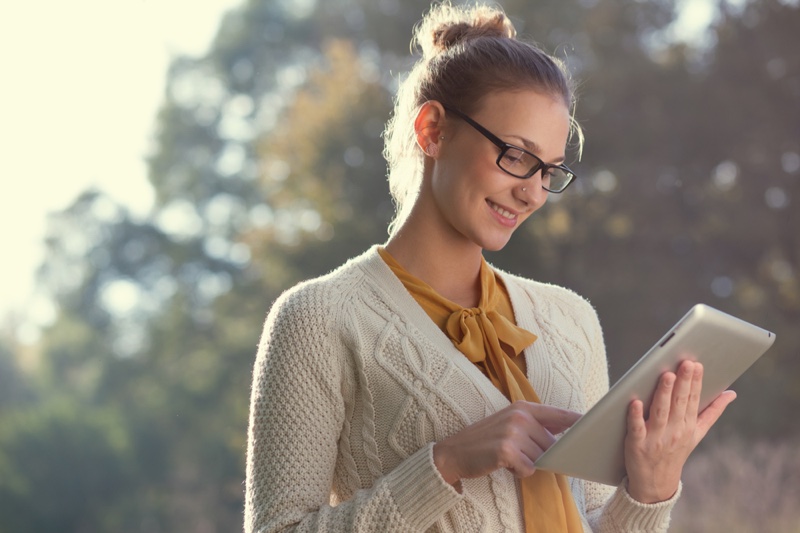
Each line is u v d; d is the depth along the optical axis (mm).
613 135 23344
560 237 23500
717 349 2100
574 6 25297
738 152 23375
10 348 51406
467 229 2387
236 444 30484
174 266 45406
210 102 47531
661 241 23516
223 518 30891
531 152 2338
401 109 2631
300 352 2398
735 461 10523
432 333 2414
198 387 34656
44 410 31750
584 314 2719
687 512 10016
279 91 46594
